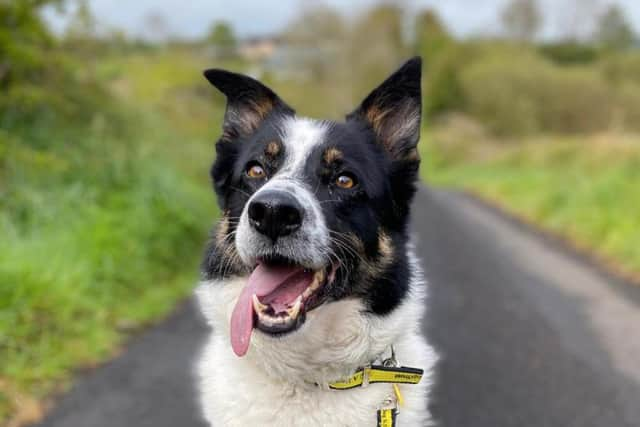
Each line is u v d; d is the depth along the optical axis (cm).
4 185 123
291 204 56
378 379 59
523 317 117
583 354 99
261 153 63
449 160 721
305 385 58
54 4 154
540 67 809
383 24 931
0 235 108
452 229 226
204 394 62
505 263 166
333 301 58
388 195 64
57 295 98
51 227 119
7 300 91
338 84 834
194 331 107
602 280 148
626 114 672
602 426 79
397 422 59
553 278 149
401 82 66
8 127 142
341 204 60
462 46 954
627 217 197
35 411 79
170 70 323
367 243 61
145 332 106
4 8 138
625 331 109
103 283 112
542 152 474
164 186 158
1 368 84
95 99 179
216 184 67
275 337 56
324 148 62
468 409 82
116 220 133
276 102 69
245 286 58
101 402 82
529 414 81
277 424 58
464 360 96
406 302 61
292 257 57
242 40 1228
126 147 168
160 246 139
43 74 160
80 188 137
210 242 63
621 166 316
